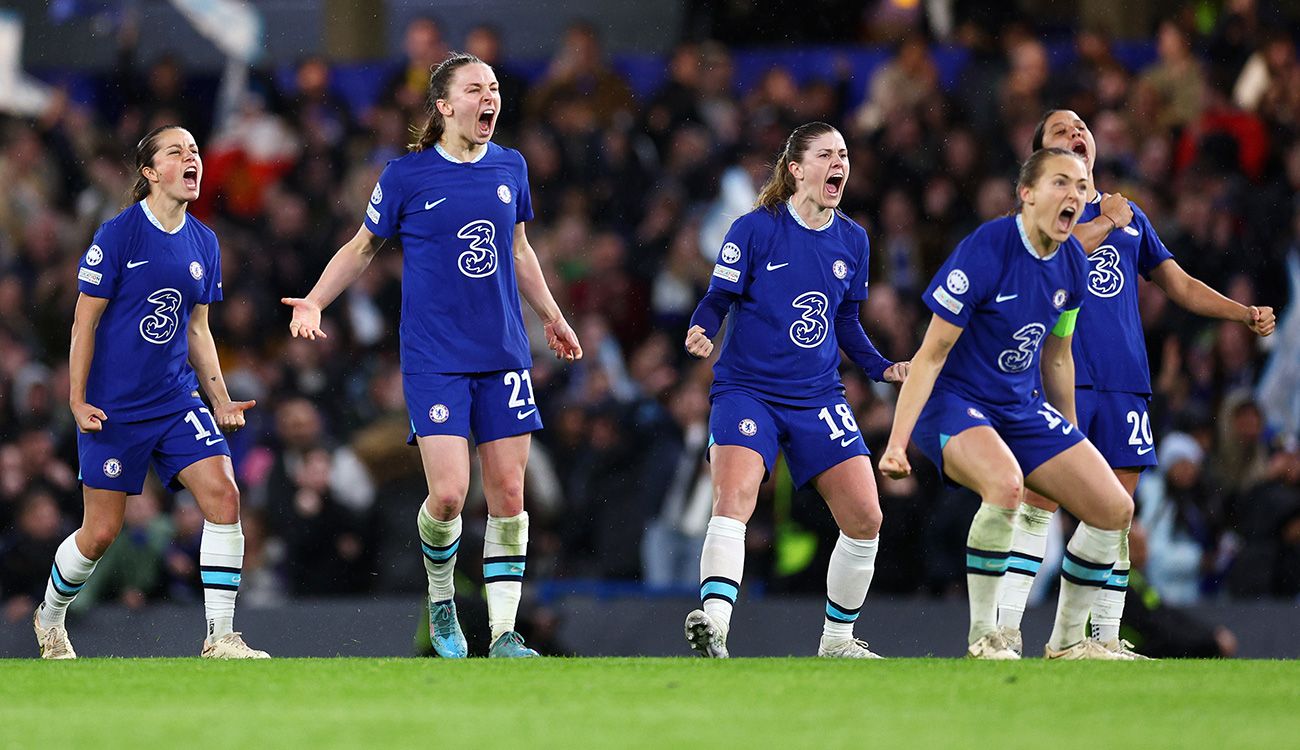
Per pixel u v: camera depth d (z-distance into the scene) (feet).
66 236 157.17
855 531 76.23
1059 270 69.36
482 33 163.22
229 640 76.84
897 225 149.89
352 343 144.66
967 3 167.73
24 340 150.71
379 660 69.67
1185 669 62.28
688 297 149.28
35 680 58.90
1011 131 156.25
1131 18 168.55
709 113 158.92
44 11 170.40
